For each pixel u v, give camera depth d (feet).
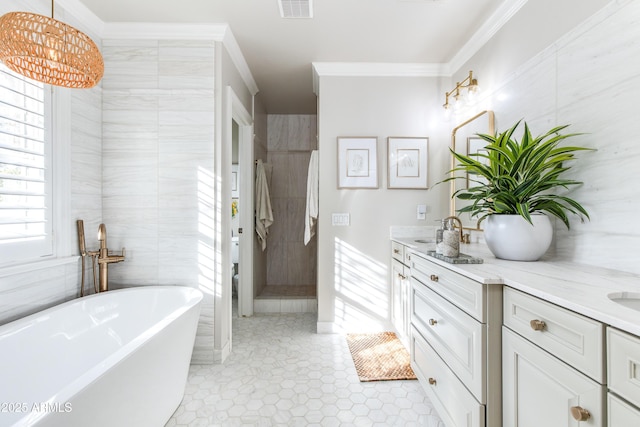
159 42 7.32
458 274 4.24
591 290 2.98
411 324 6.31
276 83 10.54
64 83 4.89
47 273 5.84
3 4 5.03
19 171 5.30
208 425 5.14
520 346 3.30
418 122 9.10
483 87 7.32
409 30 7.36
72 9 6.36
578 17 4.56
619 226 3.92
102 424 3.47
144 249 7.34
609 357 2.29
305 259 13.64
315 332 9.17
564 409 2.69
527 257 4.69
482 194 5.08
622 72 3.87
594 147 4.28
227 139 7.75
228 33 7.42
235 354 7.74
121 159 7.32
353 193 9.11
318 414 5.44
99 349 5.99
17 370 4.71
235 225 13.38
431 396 5.21
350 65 8.96
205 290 7.36
